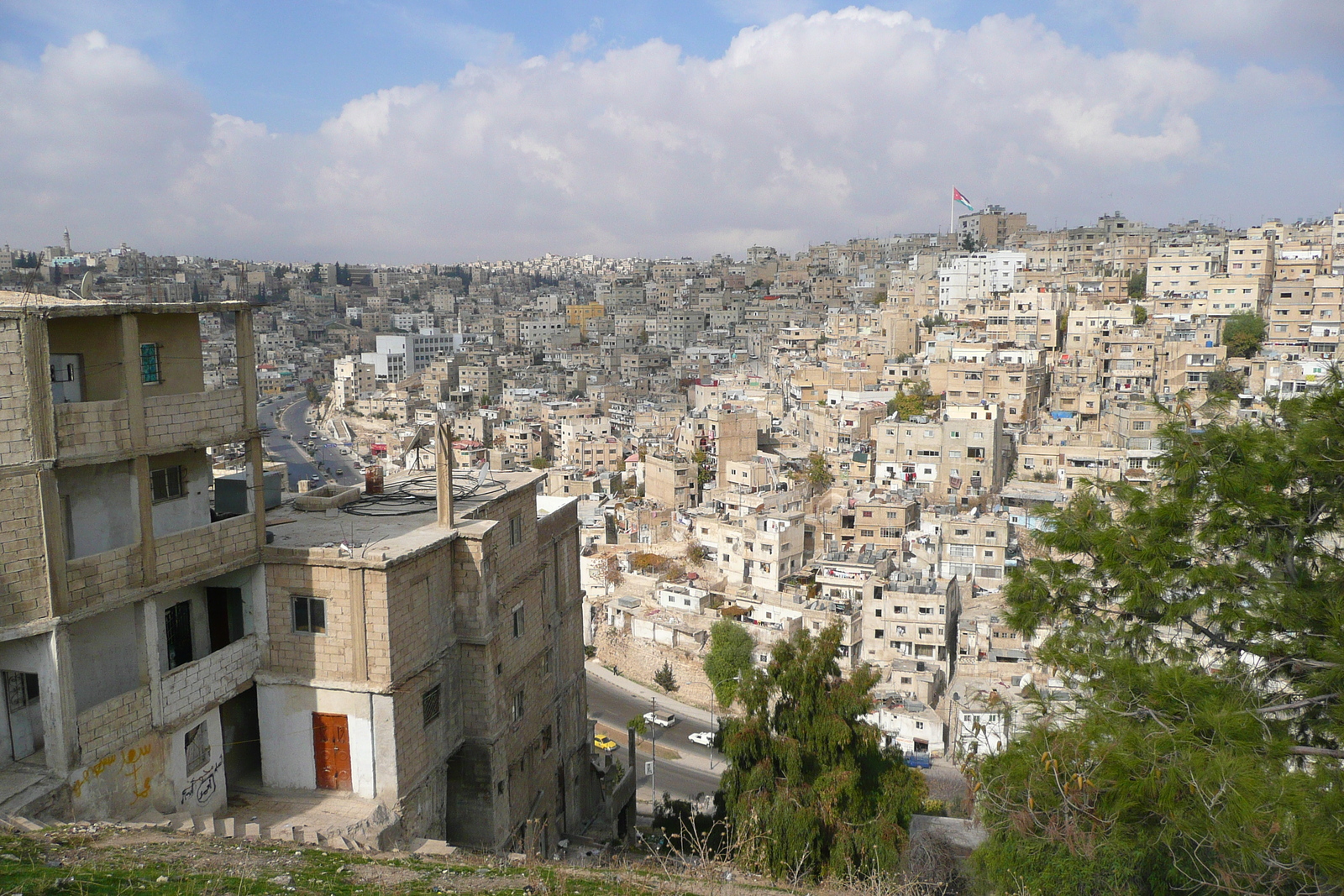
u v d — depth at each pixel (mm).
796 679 39062
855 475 133500
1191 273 185625
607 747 78750
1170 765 18562
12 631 22031
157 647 25234
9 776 22797
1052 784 21031
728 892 23125
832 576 97125
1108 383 149125
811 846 33281
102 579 23781
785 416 172500
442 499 31344
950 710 71750
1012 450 131750
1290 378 125062
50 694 22625
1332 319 146500
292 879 19547
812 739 37719
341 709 27953
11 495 22062
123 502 25328
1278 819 16859
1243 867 18047
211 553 26703
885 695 76562
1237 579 21844
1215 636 22641
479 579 31547
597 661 102188
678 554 118875
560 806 41031
